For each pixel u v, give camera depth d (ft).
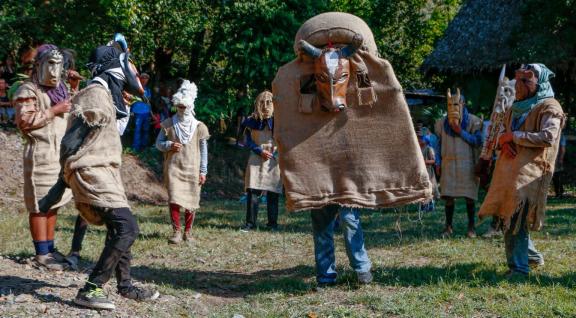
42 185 21.06
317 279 20.79
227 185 64.08
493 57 67.10
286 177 19.98
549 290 19.30
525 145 19.85
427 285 20.07
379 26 89.30
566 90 71.05
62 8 56.95
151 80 69.00
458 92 30.78
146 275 22.59
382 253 27.12
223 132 72.64
